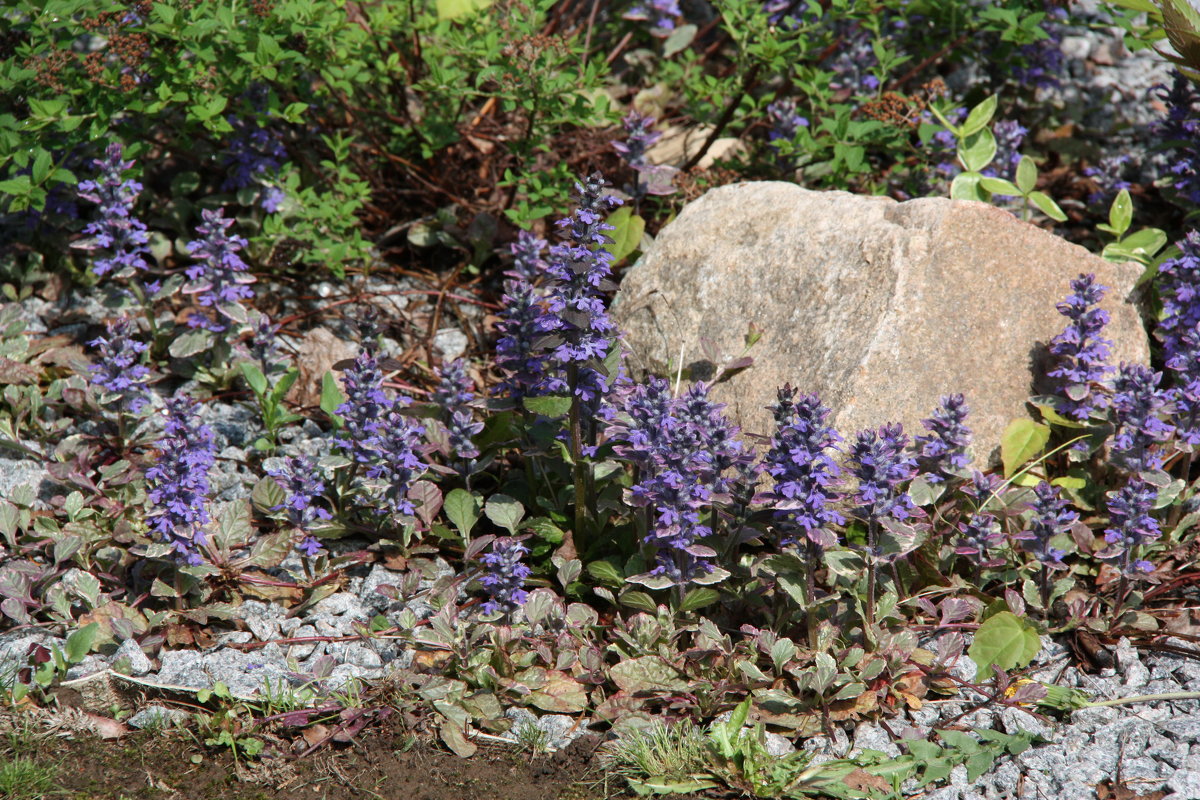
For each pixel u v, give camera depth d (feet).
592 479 9.53
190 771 9.05
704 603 9.26
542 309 9.51
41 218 10.32
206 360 10.13
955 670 9.25
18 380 9.95
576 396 9.36
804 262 9.87
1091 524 9.57
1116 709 9.17
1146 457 9.40
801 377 9.69
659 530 9.12
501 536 9.72
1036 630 9.27
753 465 9.29
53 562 9.57
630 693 9.16
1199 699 9.17
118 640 9.32
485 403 9.57
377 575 9.55
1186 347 9.70
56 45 10.12
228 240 9.91
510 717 9.18
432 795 9.01
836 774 9.02
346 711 9.14
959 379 9.63
